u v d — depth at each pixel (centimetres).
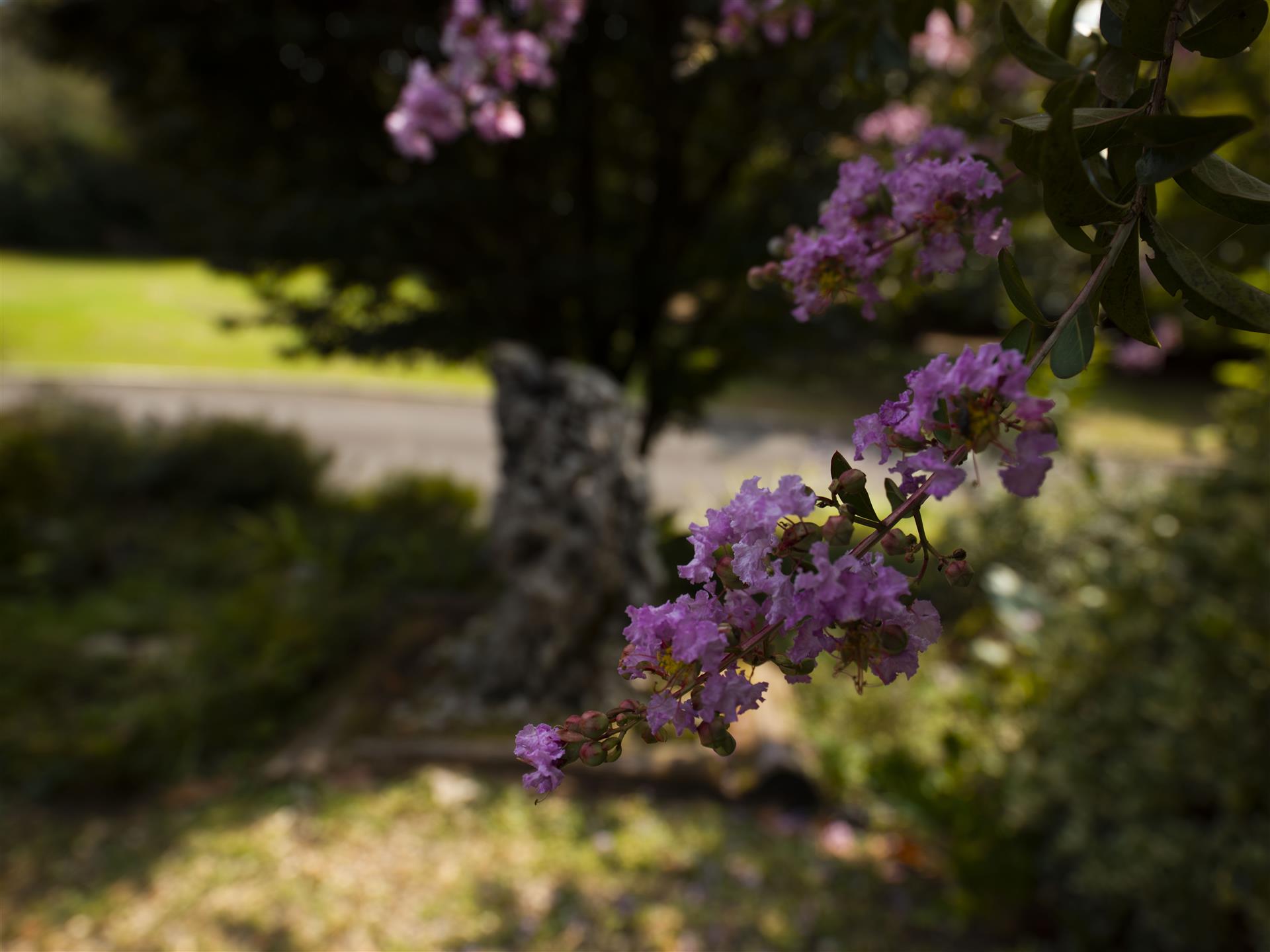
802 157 494
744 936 292
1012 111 379
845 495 58
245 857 330
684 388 564
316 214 477
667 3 446
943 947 288
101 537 619
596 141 522
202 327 1606
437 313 535
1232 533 287
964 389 51
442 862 328
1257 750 251
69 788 377
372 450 986
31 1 511
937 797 306
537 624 419
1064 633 319
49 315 1609
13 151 2619
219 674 431
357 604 504
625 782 380
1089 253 62
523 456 418
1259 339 298
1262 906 228
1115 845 261
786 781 371
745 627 58
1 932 293
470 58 181
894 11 130
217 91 504
